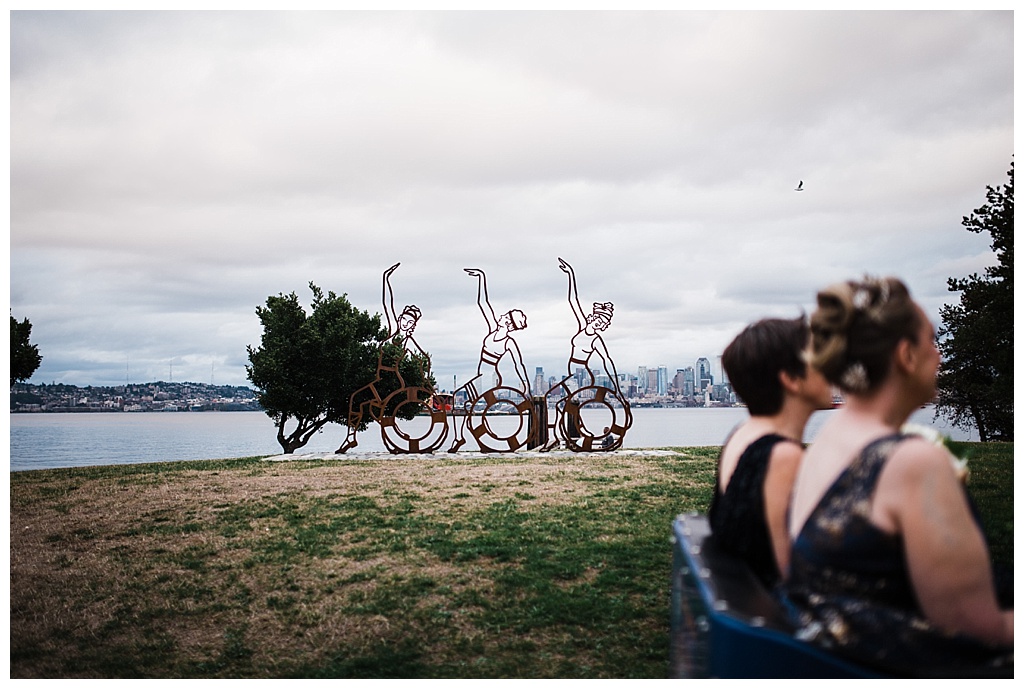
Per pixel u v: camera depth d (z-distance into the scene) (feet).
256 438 158.30
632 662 13.06
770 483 6.36
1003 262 44.65
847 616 4.93
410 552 20.81
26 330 62.49
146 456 89.51
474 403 48.06
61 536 23.71
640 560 19.60
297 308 85.10
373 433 143.43
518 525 24.07
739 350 7.29
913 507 4.82
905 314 5.32
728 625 4.84
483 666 13.07
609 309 49.29
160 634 15.17
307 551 21.18
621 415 261.03
